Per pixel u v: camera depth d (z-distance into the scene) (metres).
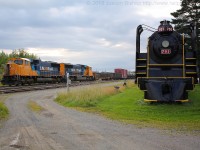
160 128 10.83
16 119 13.39
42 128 10.84
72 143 8.32
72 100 22.28
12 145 8.07
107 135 9.48
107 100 21.59
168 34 17.53
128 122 12.35
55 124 11.81
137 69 18.23
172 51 17.30
